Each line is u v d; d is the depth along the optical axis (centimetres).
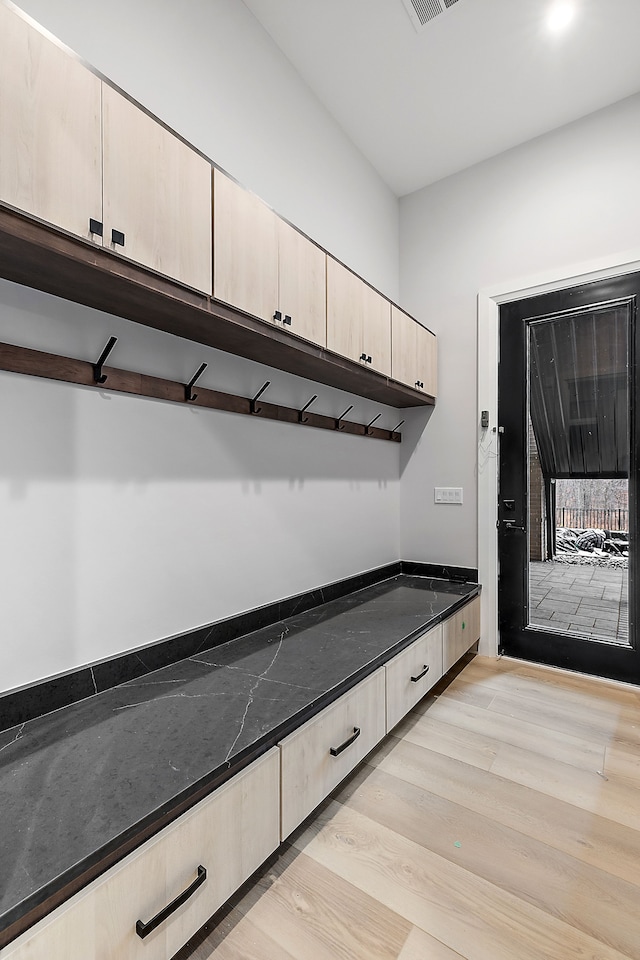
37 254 108
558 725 208
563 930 113
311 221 247
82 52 143
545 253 275
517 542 286
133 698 138
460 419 304
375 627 206
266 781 120
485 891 124
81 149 109
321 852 137
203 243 142
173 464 168
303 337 186
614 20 206
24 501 126
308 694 141
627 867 131
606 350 260
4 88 96
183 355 171
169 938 95
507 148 289
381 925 114
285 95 228
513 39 217
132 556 154
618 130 253
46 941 76
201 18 184
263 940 111
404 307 330
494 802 158
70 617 136
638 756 185
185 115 176
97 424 144
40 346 130
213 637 180
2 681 121
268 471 212
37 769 104
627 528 256
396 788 165
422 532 319
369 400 293
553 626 275
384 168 306
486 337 293
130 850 90
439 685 250
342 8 203
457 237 308
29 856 80
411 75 238
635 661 250
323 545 250
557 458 277
